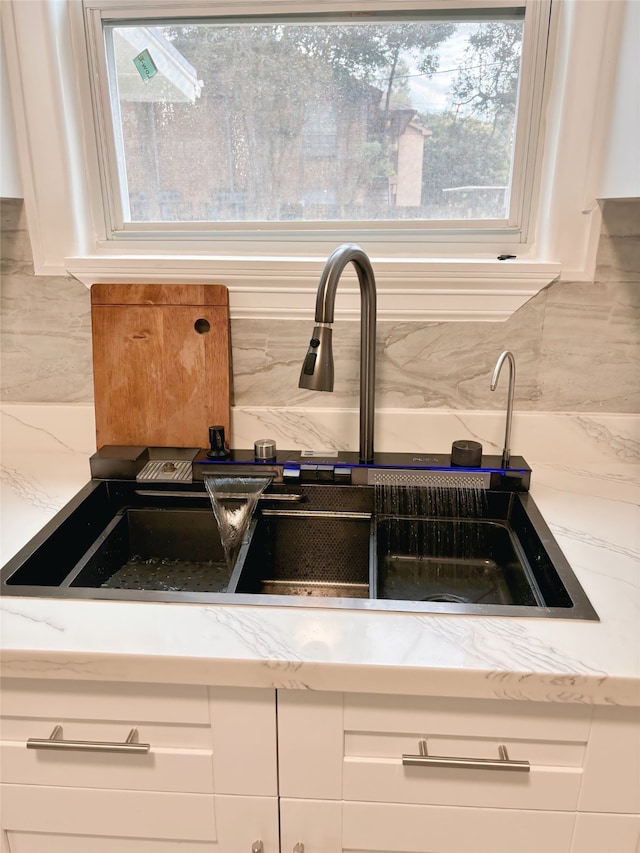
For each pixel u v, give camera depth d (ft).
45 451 4.48
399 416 4.26
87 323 4.25
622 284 3.91
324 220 4.22
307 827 2.76
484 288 3.93
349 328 4.13
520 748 2.54
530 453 4.30
